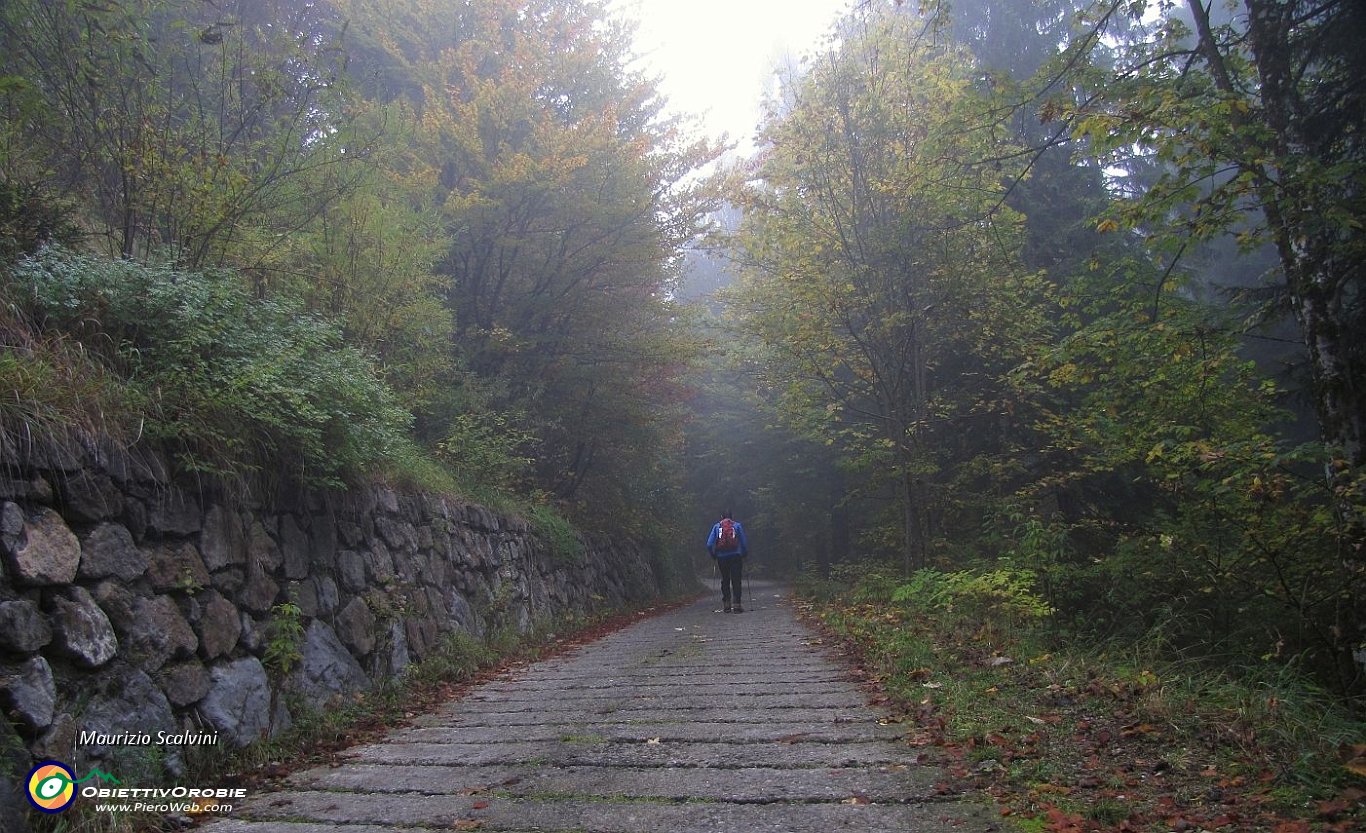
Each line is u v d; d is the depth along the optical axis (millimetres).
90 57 6125
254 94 7262
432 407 11195
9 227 5379
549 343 15461
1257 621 8289
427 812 3977
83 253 5535
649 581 21391
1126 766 4125
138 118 6293
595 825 3697
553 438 15859
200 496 5008
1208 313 8078
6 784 3281
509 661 9031
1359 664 6922
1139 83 7320
